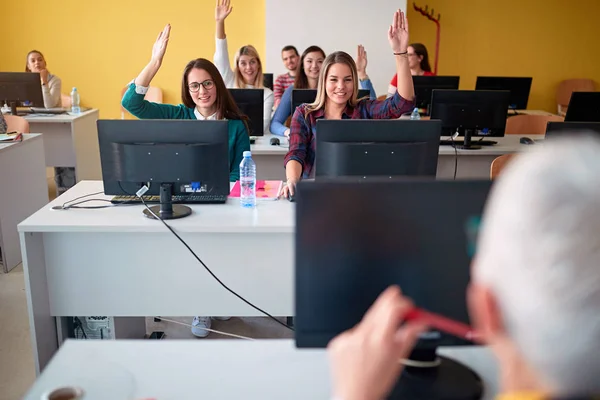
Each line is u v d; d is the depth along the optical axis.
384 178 1.12
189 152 2.19
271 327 2.93
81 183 2.80
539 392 0.51
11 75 4.90
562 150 0.52
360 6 6.38
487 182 1.07
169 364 1.28
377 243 1.10
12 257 3.64
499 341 0.54
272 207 2.38
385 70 6.54
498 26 6.99
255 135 3.99
